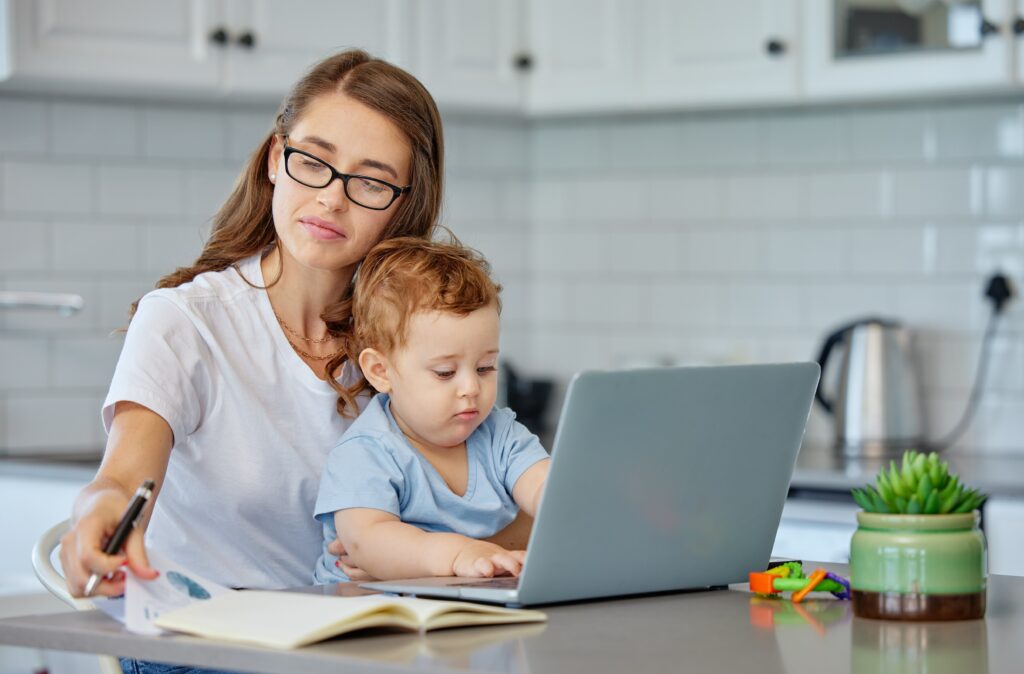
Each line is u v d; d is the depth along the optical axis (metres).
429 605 1.33
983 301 3.68
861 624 1.37
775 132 3.91
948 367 3.72
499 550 1.61
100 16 3.29
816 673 1.14
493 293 1.79
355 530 1.68
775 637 1.30
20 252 3.61
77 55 3.27
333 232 1.84
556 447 1.39
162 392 1.73
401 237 1.88
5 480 3.39
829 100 3.54
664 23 3.65
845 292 3.84
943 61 3.35
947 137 3.71
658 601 1.52
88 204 3.67
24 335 3.62
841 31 3.46
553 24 3.76
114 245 3.70
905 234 3.76
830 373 3.80
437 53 3.65
